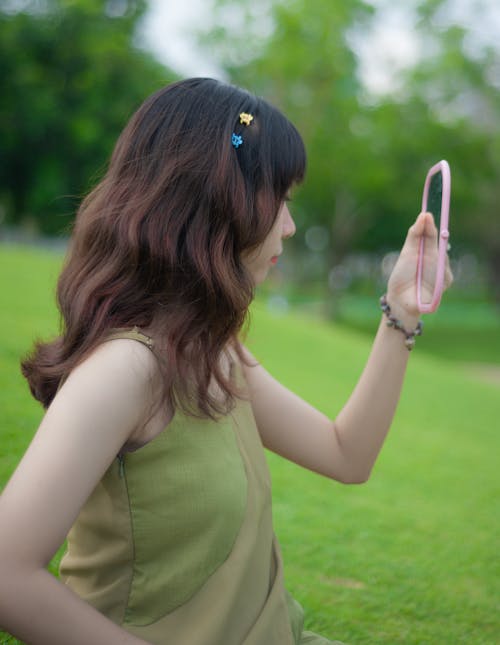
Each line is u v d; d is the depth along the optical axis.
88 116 18.08
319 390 7.43
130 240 1.13
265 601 1.21
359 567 3.01
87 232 1.18
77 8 18.20
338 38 18.72
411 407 7.51
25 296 8.52
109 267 1.14
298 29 18.52
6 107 18.12
